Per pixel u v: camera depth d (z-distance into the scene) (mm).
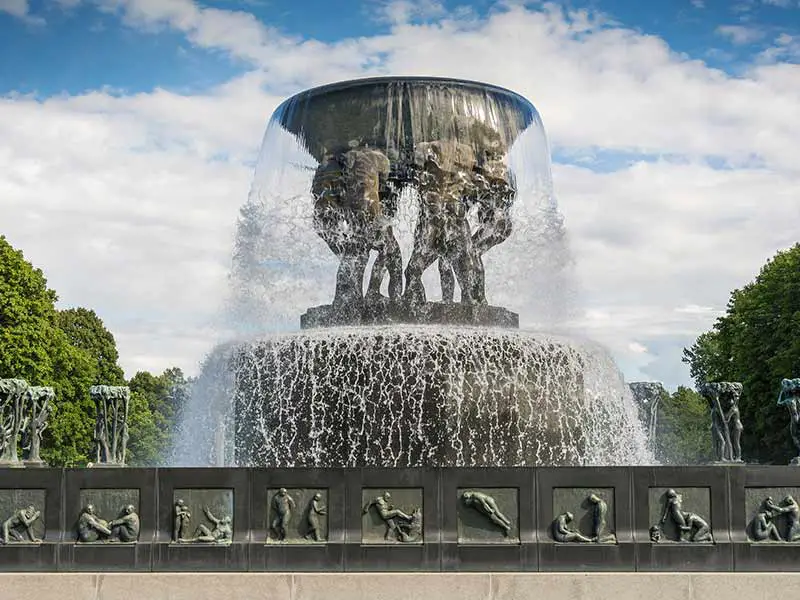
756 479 16500
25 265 61562
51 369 63562
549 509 16375
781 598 15977
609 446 22500
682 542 16312
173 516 16406
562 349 21656
